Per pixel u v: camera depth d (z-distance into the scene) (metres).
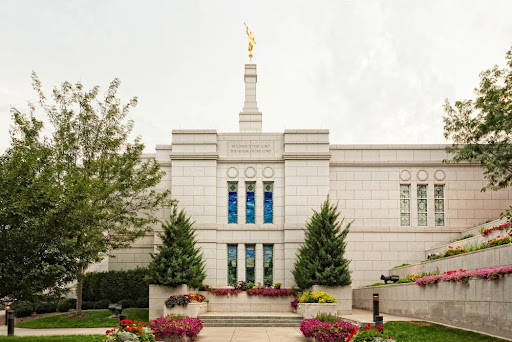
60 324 26.00
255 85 37.00
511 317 16.58
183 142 33.25
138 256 34.00
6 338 19.66
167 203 31.22
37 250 16.20
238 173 33.41
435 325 20.39
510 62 19.61
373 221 33.72
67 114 27.58
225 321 27.00
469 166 33.91
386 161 34.03
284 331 24.52
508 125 18.89
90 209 22.27
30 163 15.91
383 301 28.28
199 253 32.28
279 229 32.81
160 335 20.81
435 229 33.38
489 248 20.48
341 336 19.16
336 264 29.20
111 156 27.81
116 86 28.53
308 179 32.88
